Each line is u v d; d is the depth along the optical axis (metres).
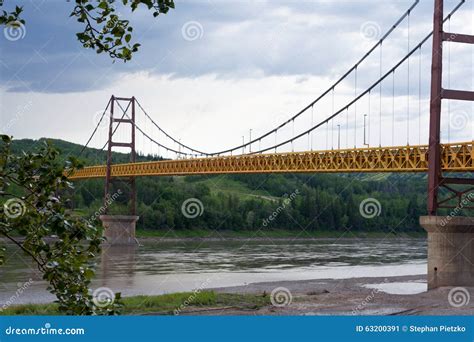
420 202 161.88
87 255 7.29
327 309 31.12
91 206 125.38
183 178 177.00
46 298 36.91
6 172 7.04
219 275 55.50
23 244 7.11
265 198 169.00
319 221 148.88
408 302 34.75
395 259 80.44
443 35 44.66
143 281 49.38
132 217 119.06
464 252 42.53
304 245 116.88
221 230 140.88
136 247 108.25
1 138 7.12
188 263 70.81
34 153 7.16
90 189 131.50
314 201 149.88
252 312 29.17
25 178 7.07
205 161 92.25
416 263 73.75
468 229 42.47
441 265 42.34
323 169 66.06
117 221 117.75
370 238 148.12
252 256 83.94
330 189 173.00
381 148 57.72
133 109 127.31
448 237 42.53
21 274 52.66
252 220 143.88
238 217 143.00
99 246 7.39
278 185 178.00
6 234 7.03
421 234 155.75
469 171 43.41
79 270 7.26
